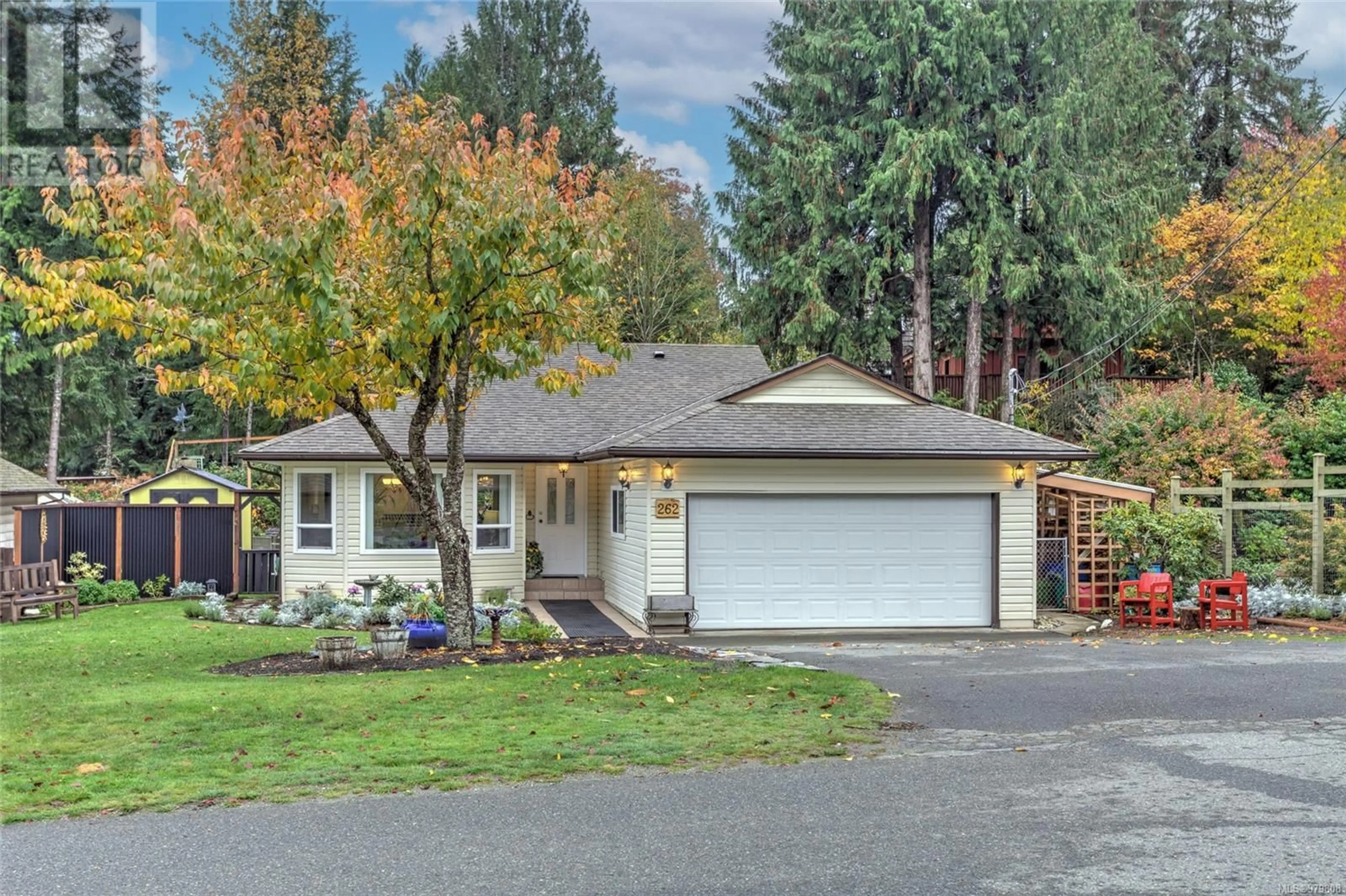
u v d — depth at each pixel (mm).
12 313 33219
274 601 21016
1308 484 18547
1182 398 24094
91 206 11172
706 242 46031
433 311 11945
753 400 19484
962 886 5461
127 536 21766
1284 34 43875
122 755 8117
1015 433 18531
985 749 8438
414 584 20188
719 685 11008
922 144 30797
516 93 42625
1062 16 31969
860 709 9883
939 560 18219
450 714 9500
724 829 6426
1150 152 35188
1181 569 18234
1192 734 8859
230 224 10758
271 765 7875
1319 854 5867
